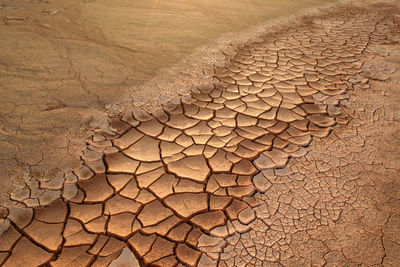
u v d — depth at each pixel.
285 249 1.92
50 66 3.90
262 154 2.65
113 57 4.21
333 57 4.43
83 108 3.18
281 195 2.28
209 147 2.71
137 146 2.71
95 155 2.61
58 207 2.16
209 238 1.98
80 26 5.15
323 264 1.84
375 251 1.91
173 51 4.48
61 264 1.83
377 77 3.88
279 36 5.17
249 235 2.00
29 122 2.93
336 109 3.26
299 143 2.79
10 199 2.20
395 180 2.41
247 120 3.06
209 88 3.59
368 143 2.79
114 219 2.09
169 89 3.55
